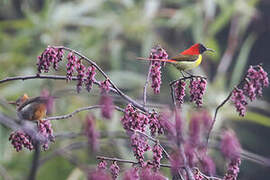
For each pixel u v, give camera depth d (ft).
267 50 69.26
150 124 19.95
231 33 59.26
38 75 21.38
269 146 63.05
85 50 50.31
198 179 20.04
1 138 38.32
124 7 54.39
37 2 61.52
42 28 49.21
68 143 37.73
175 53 59.52
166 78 52.49
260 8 68.33
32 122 21.61
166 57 22.50
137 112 20.21
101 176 16.38
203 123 16.88
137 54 56.80
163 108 19.94
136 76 48.52
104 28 51.67
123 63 56.24
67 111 41.34
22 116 21.44
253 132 63.67
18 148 20.62
